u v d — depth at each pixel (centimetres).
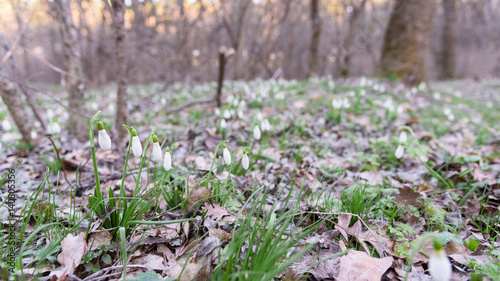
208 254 30
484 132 84
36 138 73
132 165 58
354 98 117
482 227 39
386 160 62
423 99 130
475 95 184
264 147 64
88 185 48
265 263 25
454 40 336
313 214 39
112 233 33
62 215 37
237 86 182
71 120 83
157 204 37
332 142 72
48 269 29
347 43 236
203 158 59
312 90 146
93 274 28
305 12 374
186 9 240
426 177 54
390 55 173
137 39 231
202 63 319
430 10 167
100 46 214
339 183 51
